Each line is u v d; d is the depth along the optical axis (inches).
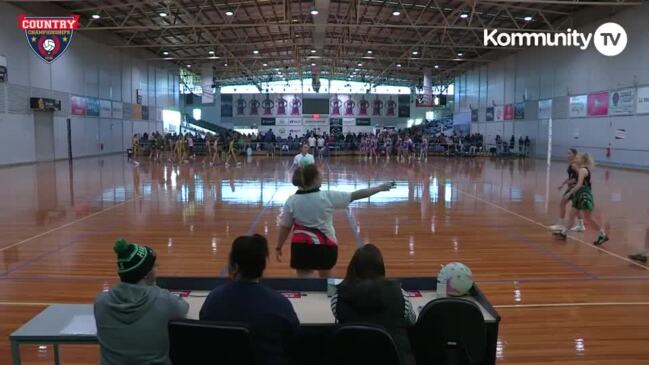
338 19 1103.0
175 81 1697.8
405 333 91.6
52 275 214.5
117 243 90.3
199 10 968.3
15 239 283.6
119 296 88.4
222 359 84.1
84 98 1037.2
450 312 93.8
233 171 763.4
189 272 218.8
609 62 863.7
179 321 85.1
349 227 322.0
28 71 836.0
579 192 295.3
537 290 196.4
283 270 221.9
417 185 568.7
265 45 1373.0
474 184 582.6
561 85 1027.9
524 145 1174.3
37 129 876.0
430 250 262.4
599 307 177.5
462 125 1658.5
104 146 1141.7
